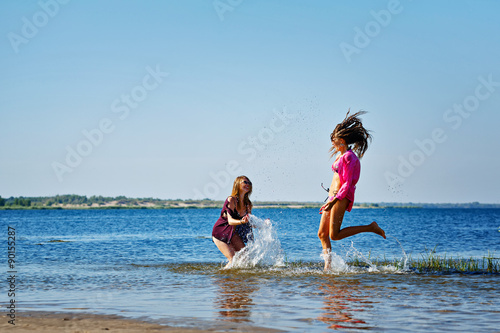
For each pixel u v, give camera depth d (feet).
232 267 30.42
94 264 33.76
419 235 72.59
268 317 15.42
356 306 17.34
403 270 28.32
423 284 22.82
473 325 14.35
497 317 15.49
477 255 40.24
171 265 32.50
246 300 18.78
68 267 31.81
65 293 21.04
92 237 75.36
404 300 18.53
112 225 141.69
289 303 17.99
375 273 27.02
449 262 32.17
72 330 13.57
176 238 68.90
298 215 193.57
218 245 31.30
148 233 89.66
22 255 41.70
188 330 13.50
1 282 24.64
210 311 16.53
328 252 28.45
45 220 202.80
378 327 14.05
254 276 26.14
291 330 13.56
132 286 23.00
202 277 26.05
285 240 56.13
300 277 25.54
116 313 16.20
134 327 13.93
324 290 21.13
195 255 41.60
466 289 21.31
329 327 13.98
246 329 13.65
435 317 15.46
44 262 35.50
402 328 13.92
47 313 16.16
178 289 21.86
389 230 93.15
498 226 117.29
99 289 22.13
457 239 62.85
